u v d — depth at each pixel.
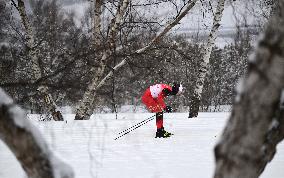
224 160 5.55
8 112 6.07
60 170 6.38
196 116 34.75
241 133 5.39
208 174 14.50
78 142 21.16
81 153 18.47
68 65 9.78
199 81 35.97
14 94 10.19
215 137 22.34
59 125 27.61
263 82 5.14
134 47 26.66
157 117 22.91
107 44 12.23
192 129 25.48
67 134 23.52
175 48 36.47
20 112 6.21
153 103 22.80
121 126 27.36
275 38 5.05
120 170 15.29
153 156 17.70
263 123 5.30
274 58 5.04
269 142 5.50
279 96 5.25
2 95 6.17
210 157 17.31
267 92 5.16
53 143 18.52
